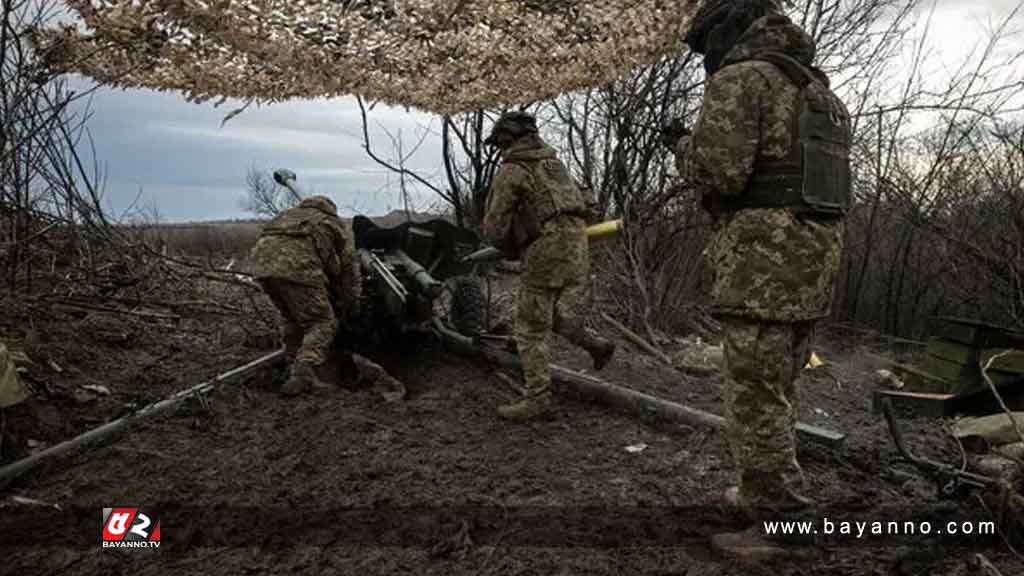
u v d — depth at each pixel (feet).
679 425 15.20
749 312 9.27
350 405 16.38
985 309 26.96
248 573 9.27
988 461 11.84
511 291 28.14
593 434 14.87
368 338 21.58
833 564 9.36
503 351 20.16
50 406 14.65
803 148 9.09
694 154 9.36
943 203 28.84
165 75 15.31
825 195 9.19
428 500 11.50
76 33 15.02
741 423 9.61
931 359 16.25
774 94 9.12
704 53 10.17
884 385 20.57
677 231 27.17
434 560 9.60
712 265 9.86
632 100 26.99
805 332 9.76
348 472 12.57
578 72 18.67
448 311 24.70
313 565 9.44
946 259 28.14
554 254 15.66
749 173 9.12
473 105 20.17
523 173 15.57
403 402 16.97
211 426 14.67
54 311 19.08
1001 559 9.45
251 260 18.03
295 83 16.29
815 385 21.03
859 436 15.85
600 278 27.50
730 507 10.99
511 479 12.41
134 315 20.84
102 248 23.82
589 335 16.33
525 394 15.90
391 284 19.85
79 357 17.20
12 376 11.84
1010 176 26.76
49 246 21.98
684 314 26.40
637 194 27.73
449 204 32.94
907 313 29.45
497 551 9.80
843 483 12.42
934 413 14.60
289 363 18.70
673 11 16.51
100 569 9.34
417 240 21.99
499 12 16.40
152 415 14.65
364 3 14.52
